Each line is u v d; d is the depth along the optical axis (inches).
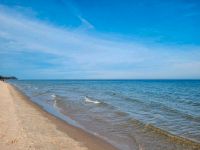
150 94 1487.5
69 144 371.6
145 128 498.9
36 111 708.7
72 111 746.8
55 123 536.4
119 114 677.3
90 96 1326.3
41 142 365.4
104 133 456.8
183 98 1201.4
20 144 344.8
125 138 422.3
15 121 495.8
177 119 610.9
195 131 481.4
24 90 1971.0
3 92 1330.0
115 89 2208.4
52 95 1407.5
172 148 367.2
